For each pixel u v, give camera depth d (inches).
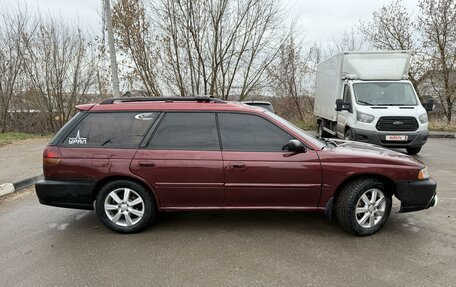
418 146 355.9
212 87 609.0
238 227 170.2
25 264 135.3
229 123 163.2
